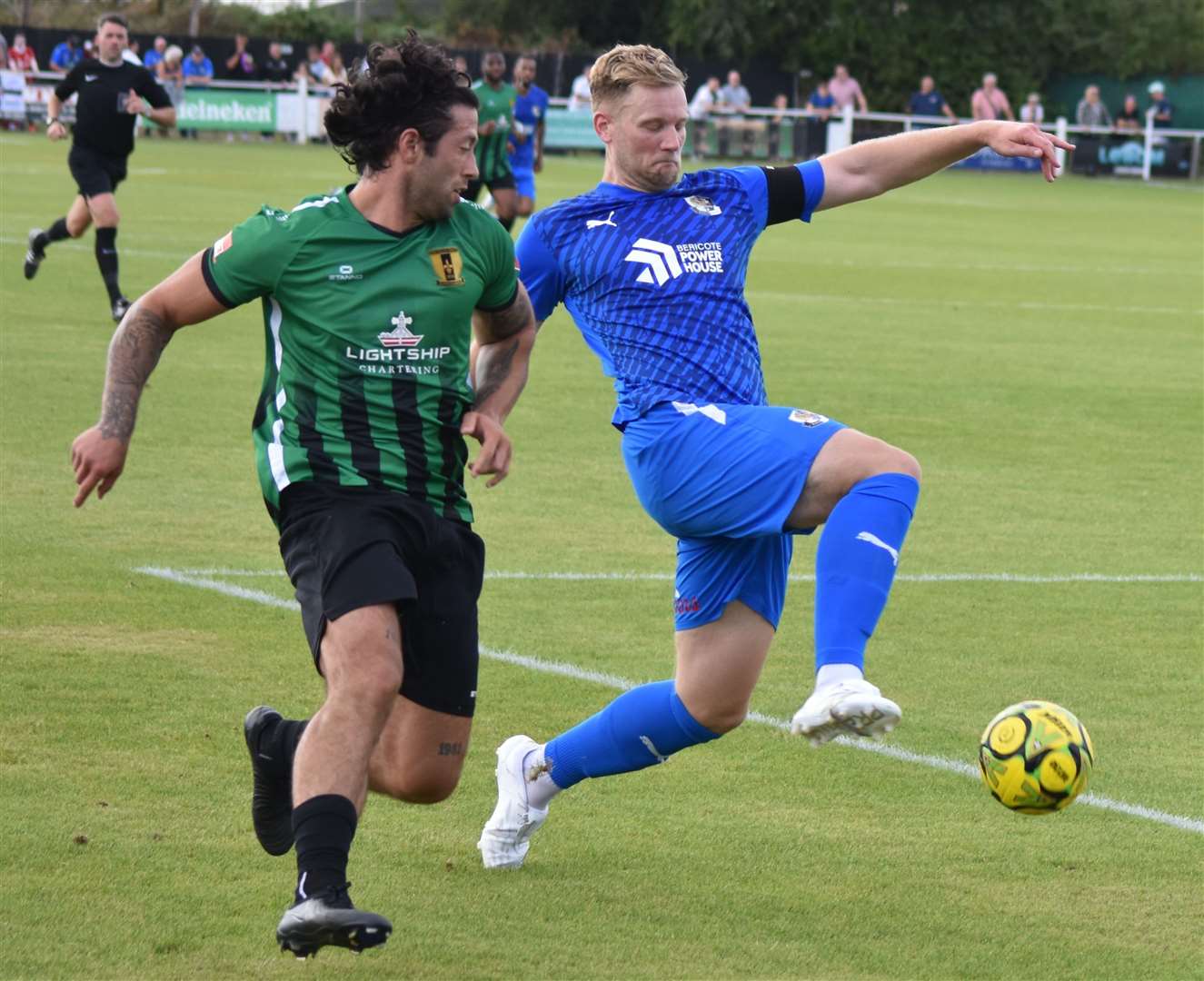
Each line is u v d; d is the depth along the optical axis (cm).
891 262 5072
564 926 927
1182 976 886
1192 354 3362
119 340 908
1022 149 1073
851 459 934
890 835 1075
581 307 1044
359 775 823
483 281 938
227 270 904
